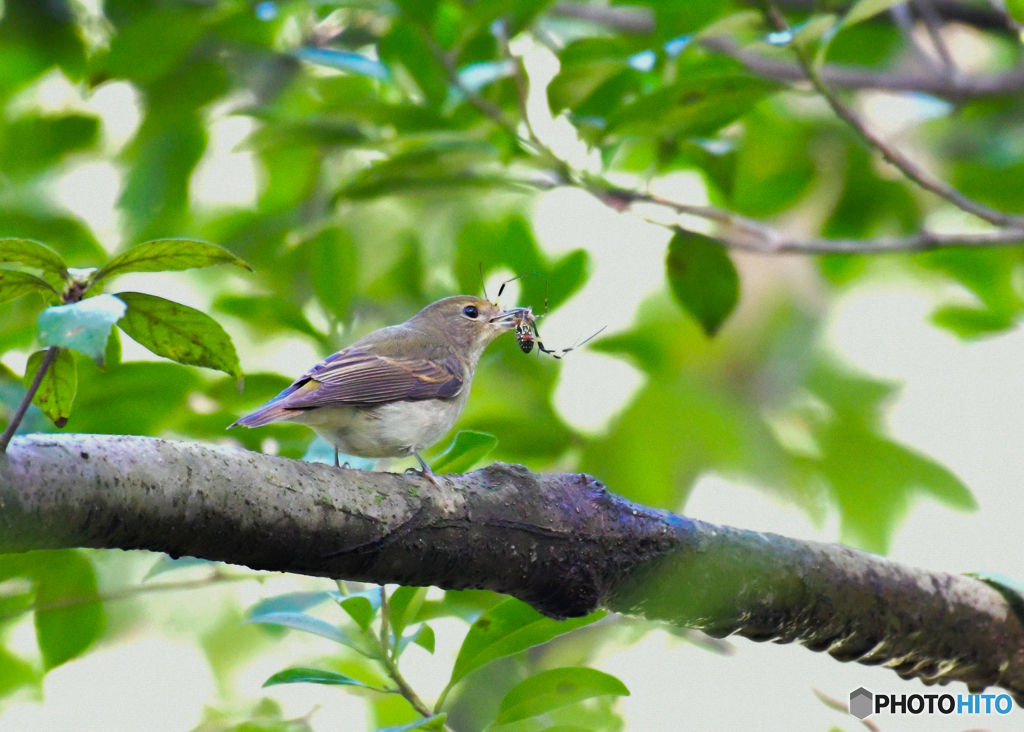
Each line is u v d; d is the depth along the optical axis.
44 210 11.48
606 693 7.01
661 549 6.88
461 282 12.89
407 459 11.59
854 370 14.94
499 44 9.91
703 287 10.09
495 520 6.27
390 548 5.92
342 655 10.78
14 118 13.38
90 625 8.34
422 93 10.43
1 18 12.35
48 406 5.19
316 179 13.17
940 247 9.75
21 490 4.72
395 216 13.28
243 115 11.09
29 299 9.14
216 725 8.49
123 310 4.04
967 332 12.67
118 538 5.12
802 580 7.36
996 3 10.43
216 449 5.50
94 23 12.72
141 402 8.84
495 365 11.95
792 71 12.09
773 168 13.52
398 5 9.28
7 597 8.34
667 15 9.59
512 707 6.96
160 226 12.43
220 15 10.45
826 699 9.41
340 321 10.84
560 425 11.15
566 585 6.54
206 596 12.75
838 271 13.78
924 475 12.87
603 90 9.66
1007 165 12.98
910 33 12.44
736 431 11.84
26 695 10.31
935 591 7.86
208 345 4.95
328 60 10.20
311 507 5.64
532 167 10.02
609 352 11.80
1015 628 8.08
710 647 10.91
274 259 12.53
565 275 11.80
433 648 7.34
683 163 11.70
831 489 12.97
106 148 14.16
